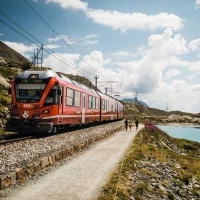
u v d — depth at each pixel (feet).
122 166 45.34
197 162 87.10
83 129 89.15
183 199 46.32
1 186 29.01
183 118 557.33
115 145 70.64
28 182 32.73
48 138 58.90
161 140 131.75
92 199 28.09
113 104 160.66
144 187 38.99
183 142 164.66
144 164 54.95
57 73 72.08
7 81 139.74
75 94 80.12
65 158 48.73
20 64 234.38
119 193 31.68
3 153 40.50
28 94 62.39
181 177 60.23
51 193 29.32
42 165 39.27
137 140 85.25
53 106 62.95
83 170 40.63
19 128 61.46
